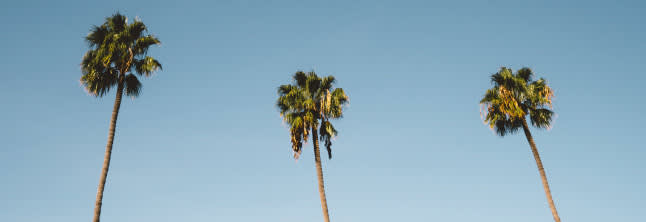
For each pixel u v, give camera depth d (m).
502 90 29.34
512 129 29.59
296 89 29.67
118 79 23.86
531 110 29.38
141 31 25.77
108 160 21.11
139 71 24.88
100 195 20.08
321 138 28.23
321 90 28.94
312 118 27.78
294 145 27.69
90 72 23.72
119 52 24.33
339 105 28.41
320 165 26.98
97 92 23.80
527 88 29.23
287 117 28.48
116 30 25.45
